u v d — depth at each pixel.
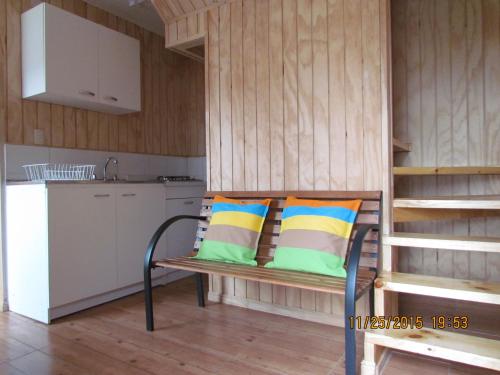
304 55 2.25
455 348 1.43
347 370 1.43
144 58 3.64
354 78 2.08
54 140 2.87
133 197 2.76
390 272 1.90
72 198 2.33
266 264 1.96
